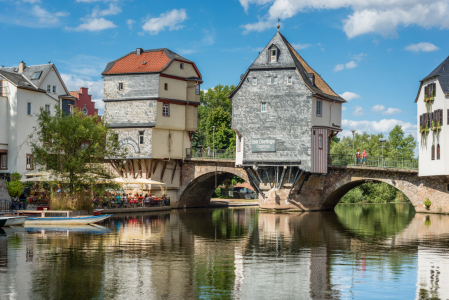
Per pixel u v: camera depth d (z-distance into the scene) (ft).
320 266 64.90
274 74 162.30
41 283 54.85
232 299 50.26
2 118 163.12
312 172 157.69
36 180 126.52
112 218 132.05
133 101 175.83
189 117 185.98
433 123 145.69
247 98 164.35
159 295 51.11
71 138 118.21
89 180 118.52
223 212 166.09
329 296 51.65
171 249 76.79
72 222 110.42
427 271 62.34
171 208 178.29
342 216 148.56
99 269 61.62
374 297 51.44
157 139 175.32
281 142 160.15
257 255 72.54
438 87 146.00
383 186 254.47
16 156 163.02
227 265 65.00
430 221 129.49
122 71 177.88
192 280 57.00
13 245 78.18
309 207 163.32
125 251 74.23
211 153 183.11
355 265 65.67
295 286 55.06
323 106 164.45
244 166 164.66
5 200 120.88
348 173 159.33
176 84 179.01
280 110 160.86
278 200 162.61
